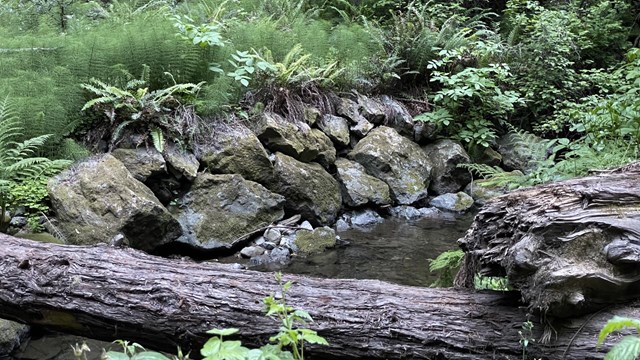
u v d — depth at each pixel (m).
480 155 6.87
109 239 4.19
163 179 4.84
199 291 2.36
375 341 2.22
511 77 7.30
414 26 7.50
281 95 5.87
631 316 2.04
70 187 4.33
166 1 6.99
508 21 8.57
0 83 4.63
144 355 1.38
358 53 6.84
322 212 5.59
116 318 2.34
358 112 6.50
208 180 4.97
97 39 5.13
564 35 7.48
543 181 3.68
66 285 2.41
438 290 2.42
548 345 2.10
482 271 2.33
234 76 5.33
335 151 6.08
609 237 2.04
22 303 2.44
